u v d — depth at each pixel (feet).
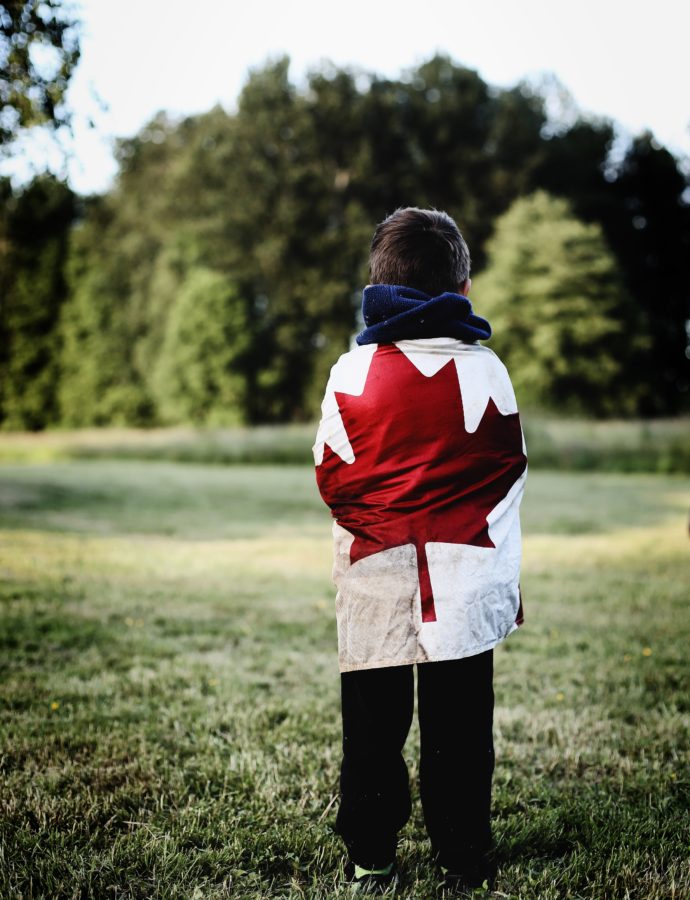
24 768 8.71
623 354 100.27
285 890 6.62
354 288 112.98
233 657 13.73
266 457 82.74
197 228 118.01
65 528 31.58
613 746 9.69
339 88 114.32
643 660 13.71
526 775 8.92
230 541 29.35
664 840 7.33
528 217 100.73
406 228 6.30
